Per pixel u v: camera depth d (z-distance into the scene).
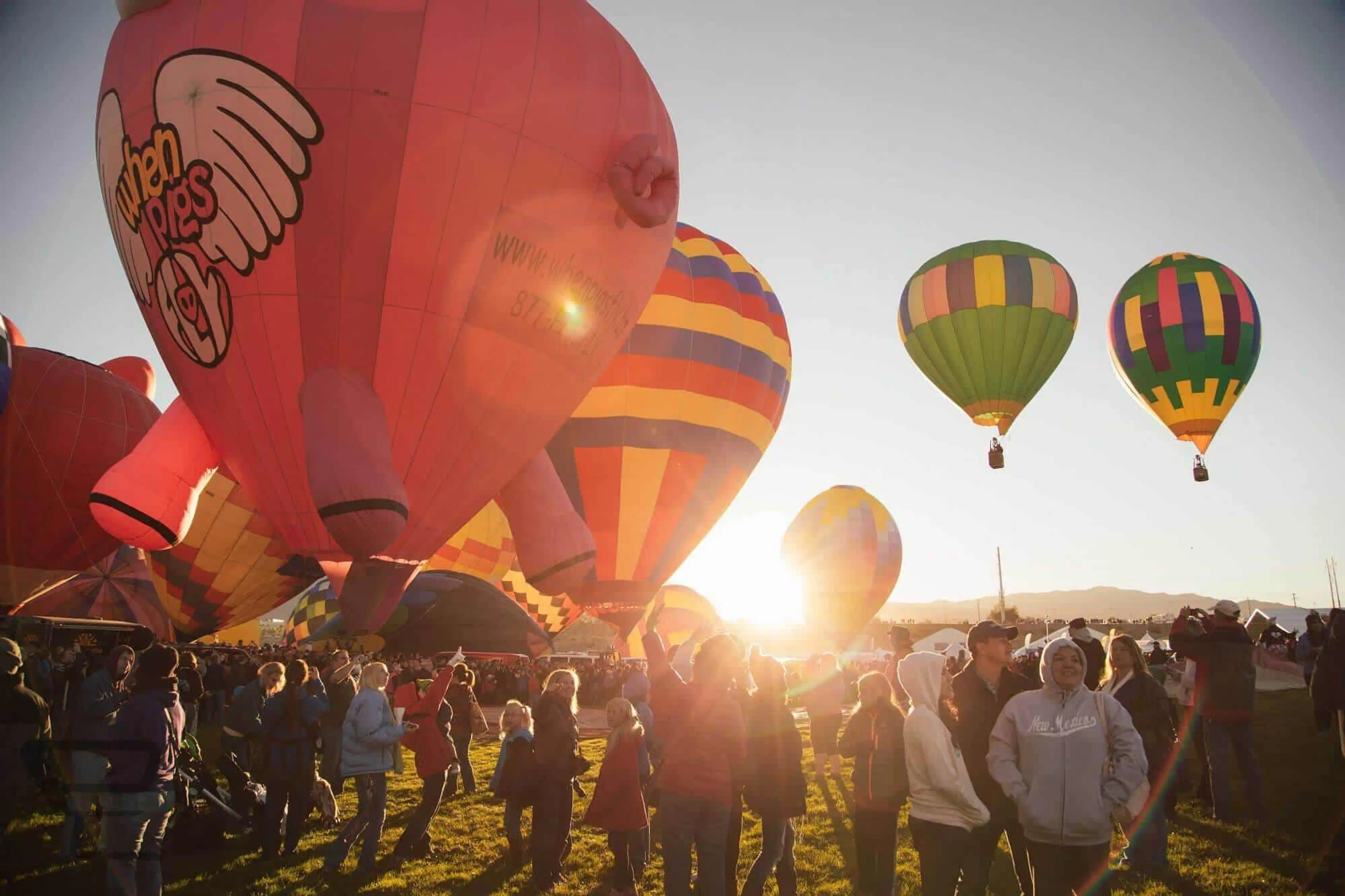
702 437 14.15
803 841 6.52
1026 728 3.70
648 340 13.95
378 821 5.67
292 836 6.12
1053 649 3.73
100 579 20.23
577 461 13.74
